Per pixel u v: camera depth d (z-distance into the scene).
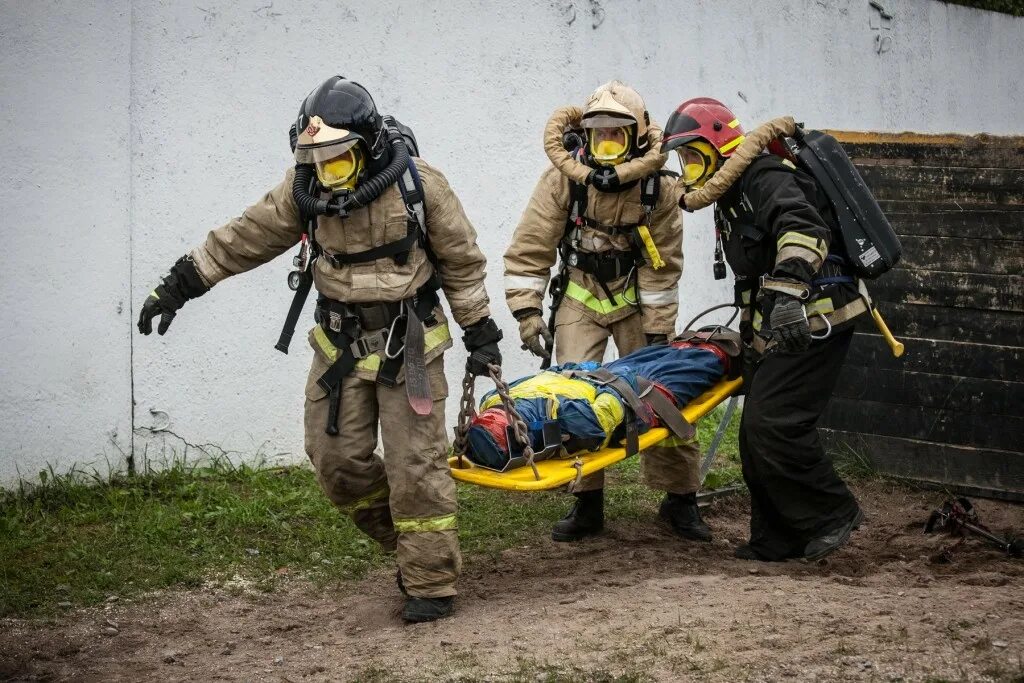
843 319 5.54
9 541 5.79
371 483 4.97
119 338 6.54
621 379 5.52
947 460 6.98
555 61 7.95
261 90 6.85
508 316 8.00
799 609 4.65
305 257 4.85
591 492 6.18
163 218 6.61
